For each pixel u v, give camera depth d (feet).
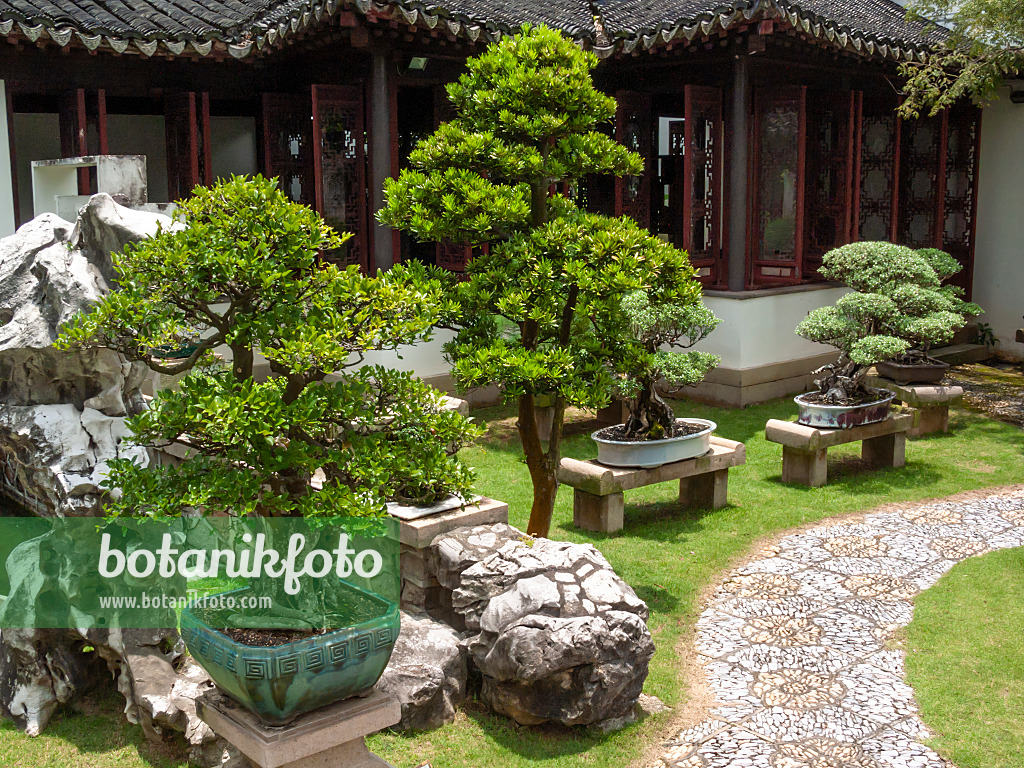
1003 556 19.38
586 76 16.51
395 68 29.14
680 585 18.02
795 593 17.81
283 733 9.96
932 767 12.31
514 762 12.43
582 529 21.15
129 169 17.54
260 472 9.86
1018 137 39.99
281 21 28.40
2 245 15.38
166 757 12.39
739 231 31.65
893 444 25.72
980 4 30.48
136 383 15.14
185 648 13.10
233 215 10.02
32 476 15.02
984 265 41.70
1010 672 14.65
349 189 29.60
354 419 10.61
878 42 31.37
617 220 16.26
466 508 15.21
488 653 13.19
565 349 16.24
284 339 9.54
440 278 16.80
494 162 16.37
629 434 21.47
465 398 31.12
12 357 14.07
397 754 12.56
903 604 17.31
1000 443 28.09
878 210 36.50
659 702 13.97
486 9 31.65
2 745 12.73
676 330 21.36
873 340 23.80
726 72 31.42
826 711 13.71
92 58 27.91
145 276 9.75
